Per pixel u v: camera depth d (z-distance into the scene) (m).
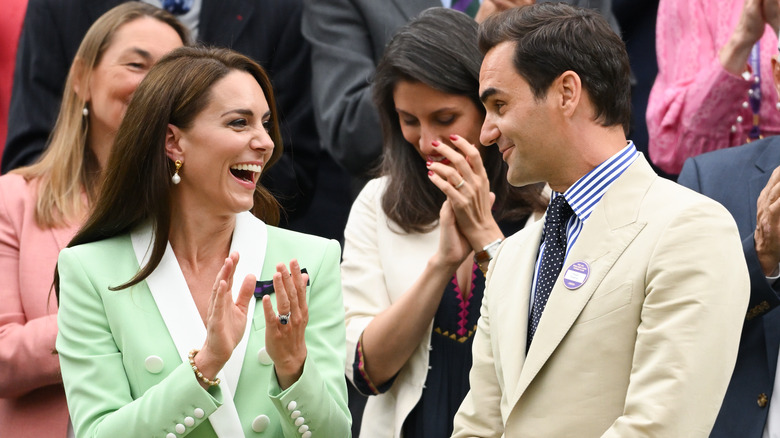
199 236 13.51
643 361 10.87
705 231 11.05
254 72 13.73
